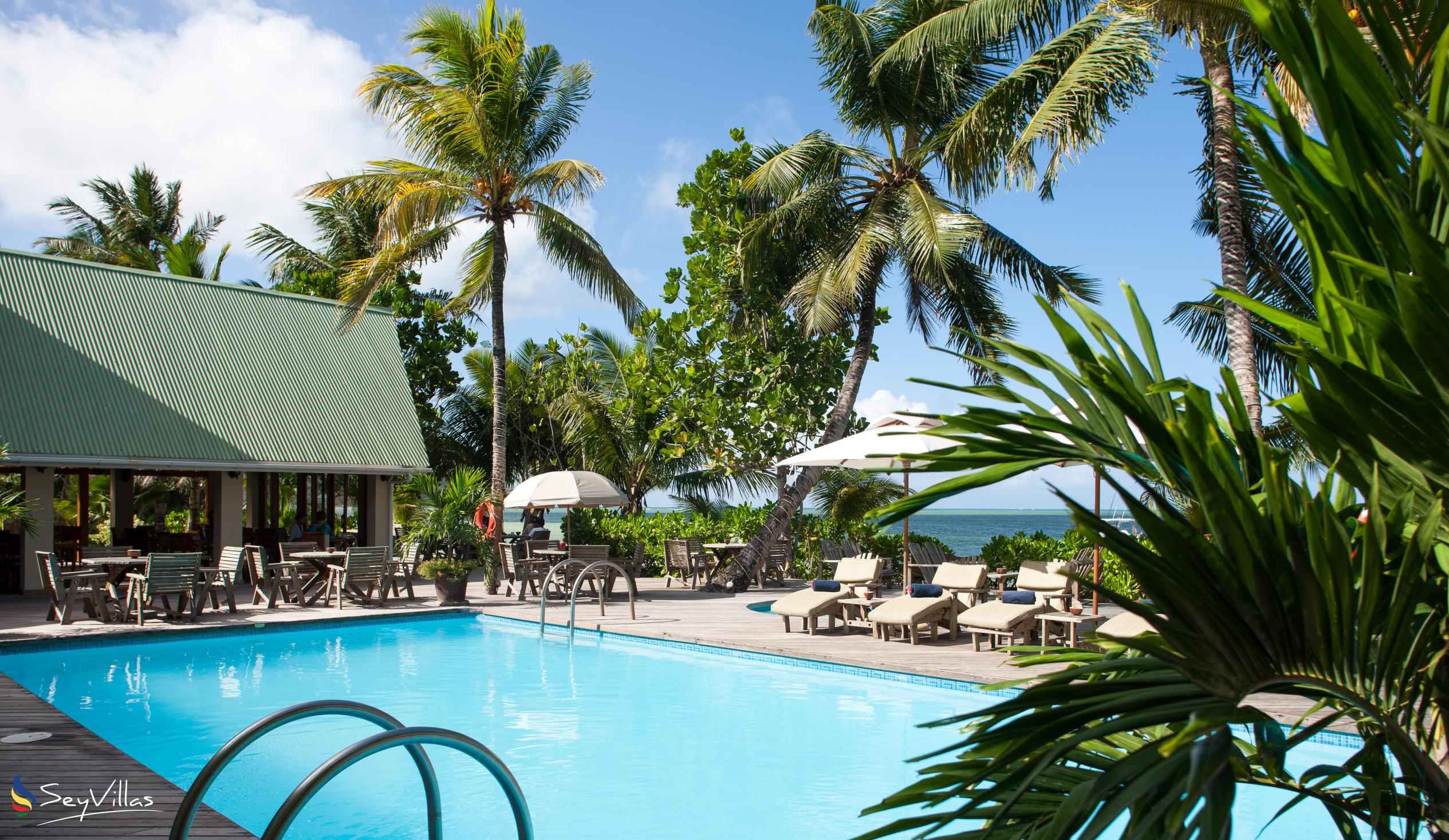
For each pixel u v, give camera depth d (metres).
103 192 36.44
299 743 7.78
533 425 29.53
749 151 19.61
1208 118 14.12
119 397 18.41
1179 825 1.29
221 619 13.36
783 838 5.64
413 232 19.92
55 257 20.16
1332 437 1.73
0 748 6.25
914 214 16.94
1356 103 1.74
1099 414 2.14
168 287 21.30
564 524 21.08
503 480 19.53
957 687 9.34
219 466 18.55
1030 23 14.85
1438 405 1.54
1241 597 1.56
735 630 12.53
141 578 12.71
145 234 36.31
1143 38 13.32
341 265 31.92
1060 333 1.88
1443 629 1.84
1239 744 2.12
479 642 12.96
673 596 17.52
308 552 16.78
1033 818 1.78
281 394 20.75
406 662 11.37
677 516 22.95
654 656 11.79
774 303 19.88
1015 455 2.04
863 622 13.25
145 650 11.95
